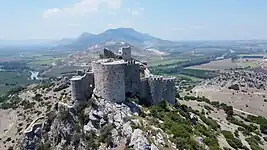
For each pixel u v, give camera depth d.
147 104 91.12
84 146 78.50
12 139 113.88
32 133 100.31
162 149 67.56
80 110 86.56
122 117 77.50
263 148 111.56
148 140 68.19
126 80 90.12
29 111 126.69
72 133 84.94
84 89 89.25
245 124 135.00
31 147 97.50
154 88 92.44
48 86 146.12
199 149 74.56
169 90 94.50
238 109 176.62
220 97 198.12
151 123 78.50
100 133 78.38
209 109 142.75
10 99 158.88
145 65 108.31
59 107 95.75
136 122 75.12
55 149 87.31
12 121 126.50
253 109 180.25
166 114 88.00
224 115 140.50
